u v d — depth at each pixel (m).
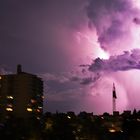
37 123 163.62
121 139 175.25
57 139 155.25
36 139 147.12
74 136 162.62
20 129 143.75
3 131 139.75
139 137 170.12
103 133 178.62
